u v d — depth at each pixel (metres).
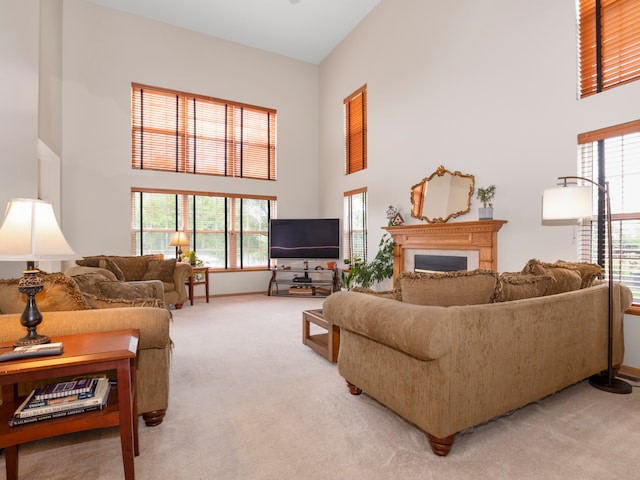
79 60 5.11
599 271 2.53
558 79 3.10
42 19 3.86
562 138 3.07
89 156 5.17
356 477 1.50
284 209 6.81
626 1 2.77
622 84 2.72
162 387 1.90
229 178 6.30
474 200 3.85
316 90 7.10
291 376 2.60
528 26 3.33
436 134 4.33
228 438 1.79
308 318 3.20
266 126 6.70
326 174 6.86
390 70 5.11
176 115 5.89
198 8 5.41
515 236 3.44
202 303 5.58
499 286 1.89
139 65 5.56
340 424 1.93
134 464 1.55
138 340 1.68
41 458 1.64
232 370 2.72
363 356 2.10
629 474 1.51
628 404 2.17
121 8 5.38
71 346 1.46
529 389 1.92
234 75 6.35
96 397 1.47
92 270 3.81
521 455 1.65
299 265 6.89
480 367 1.70
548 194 2.49
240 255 6.46
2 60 2.88
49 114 4.25
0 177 2.87
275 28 5.95
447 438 1.63
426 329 1.54
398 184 4.95
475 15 3.84
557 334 2.06
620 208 2.82
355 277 5.41
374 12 5.45
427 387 1.64
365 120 5.77
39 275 1.77
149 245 5.72
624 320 2.75
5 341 1.56
